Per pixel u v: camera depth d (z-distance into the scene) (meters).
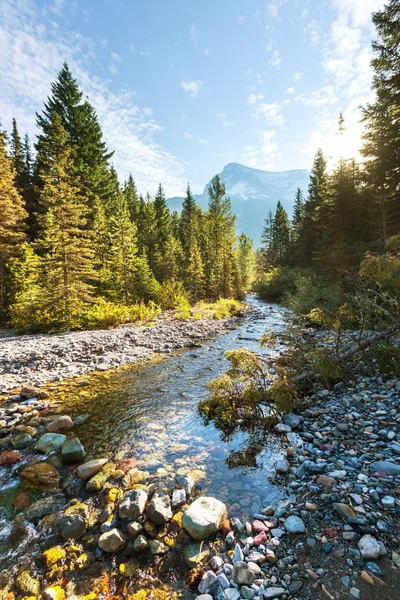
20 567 2.52
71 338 11.92
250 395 5.26
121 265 21.72
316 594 2.06
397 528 2.51
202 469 3.88
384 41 14.02
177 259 34.78
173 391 6.88
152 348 11.01
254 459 4.05
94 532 2.88
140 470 3.89
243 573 2.26
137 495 3.25
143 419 5.46
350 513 2.70
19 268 17.06
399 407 4.74
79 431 5.03
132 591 2.29
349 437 4.19
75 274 14.52
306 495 3.12
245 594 2.13
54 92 30.92
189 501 3.24
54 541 2.78
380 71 14.74
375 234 19.20
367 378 6.06
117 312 16.38
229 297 34.53
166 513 3.00
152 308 20.09
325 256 20.73
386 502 2.79
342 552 2.37
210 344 11.83
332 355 6.31
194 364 9.04
